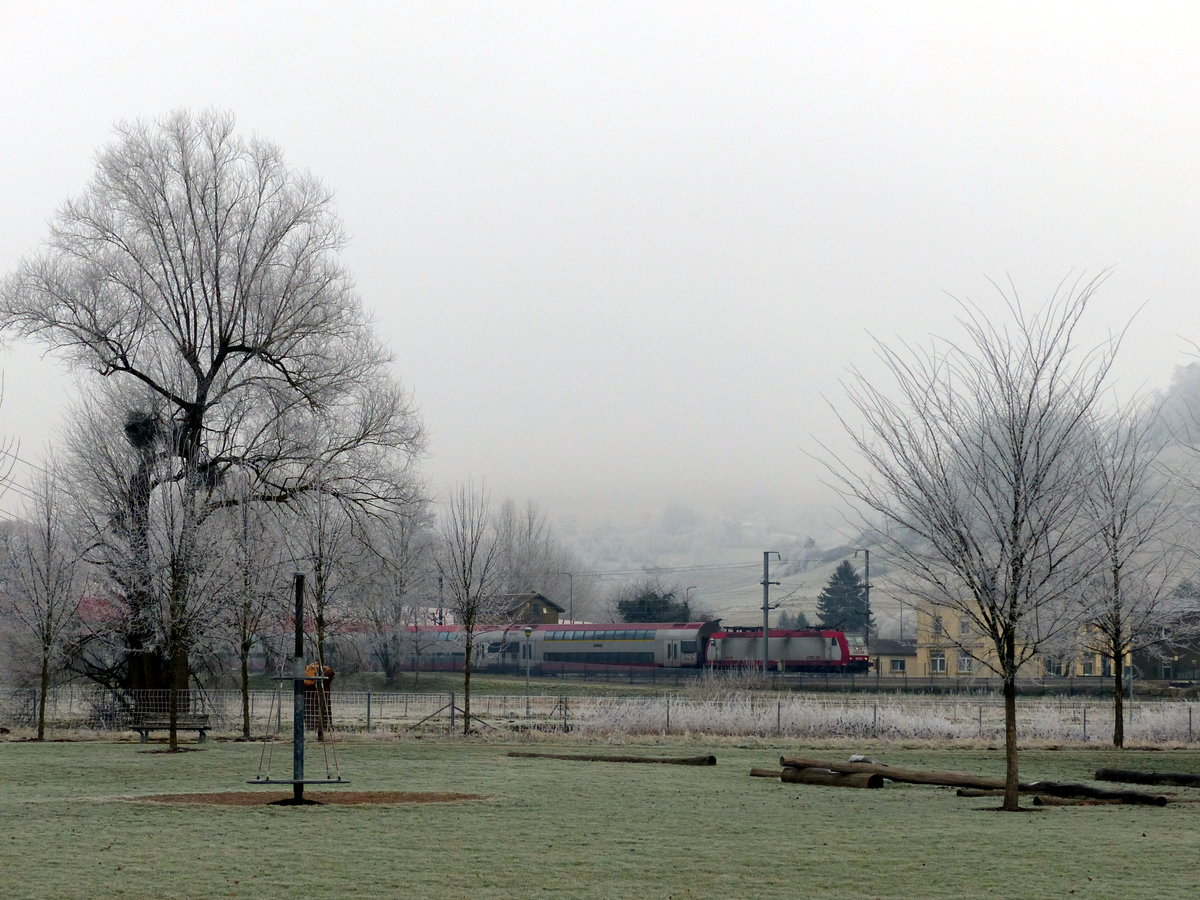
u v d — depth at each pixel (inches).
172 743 1125.1
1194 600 1214.9
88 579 1486.2
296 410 1562.5
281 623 1481.3
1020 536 686.5
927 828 590.6
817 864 475.8
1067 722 1501.0
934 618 765.9
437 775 874.1
